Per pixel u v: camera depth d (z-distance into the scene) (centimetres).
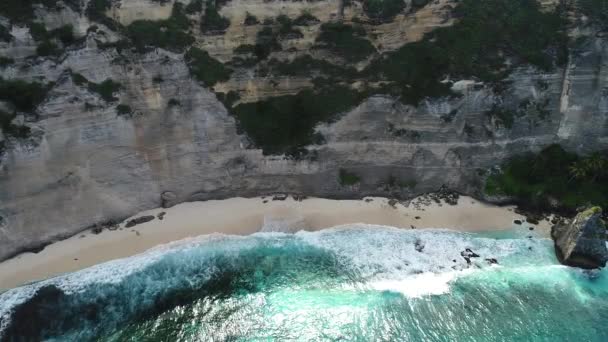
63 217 4316
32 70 4088
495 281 4066
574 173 4819
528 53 4972
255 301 3916
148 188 4775
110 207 4575
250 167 4984
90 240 4369
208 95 4781
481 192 4956
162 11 4759
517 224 4694
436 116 4909
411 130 4959
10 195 3984
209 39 4862
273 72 4962
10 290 3831
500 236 4550
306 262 4284
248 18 4903
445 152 4991
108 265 4147
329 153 4984
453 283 4056
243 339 3588
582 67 4897
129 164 4625
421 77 4938
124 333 3616
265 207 4888
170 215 4769
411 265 4228
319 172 5000
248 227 4641
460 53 4991
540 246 4428
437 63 4962
